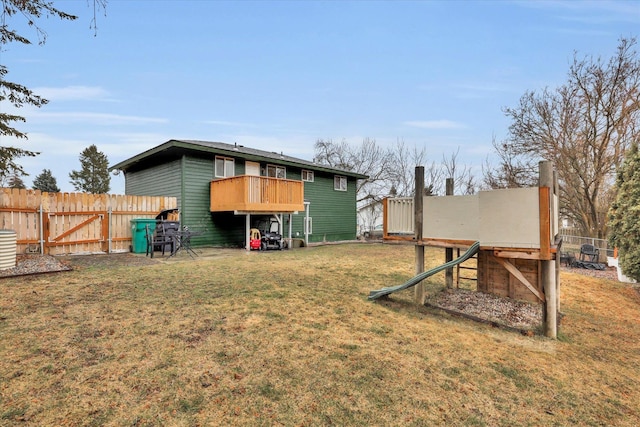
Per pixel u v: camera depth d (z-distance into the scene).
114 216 10.35
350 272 7.82
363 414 2.46
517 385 3.09
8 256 6.47
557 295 5.62
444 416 2.52
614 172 13.98
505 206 4.64
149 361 2.99
